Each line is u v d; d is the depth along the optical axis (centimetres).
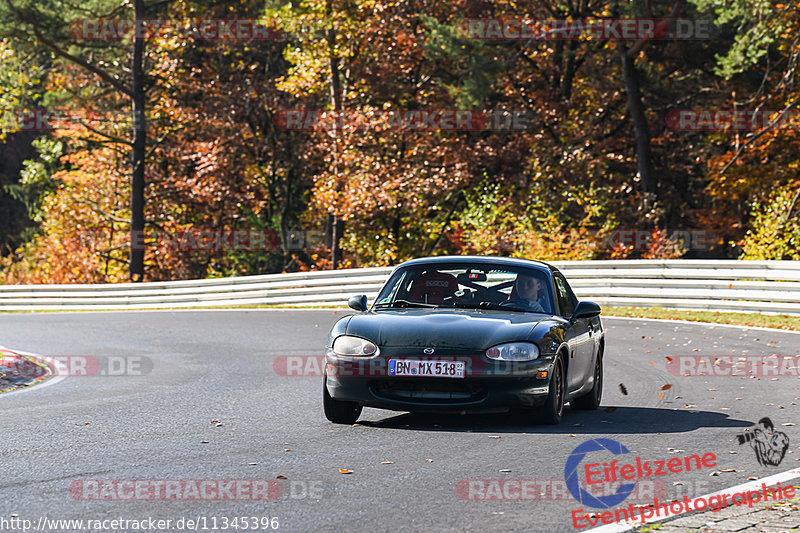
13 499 2170
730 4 10838
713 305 7769
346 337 3166
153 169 16338
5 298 10644
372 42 13775
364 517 2006
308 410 3581
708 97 15788
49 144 17238
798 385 4175
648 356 5291
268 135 16625
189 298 9894
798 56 11731
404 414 3488
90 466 2555
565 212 13238
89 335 6919
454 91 13162
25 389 4325
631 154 15938
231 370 4888
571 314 3528
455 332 3083
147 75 15612
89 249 16175
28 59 15700
